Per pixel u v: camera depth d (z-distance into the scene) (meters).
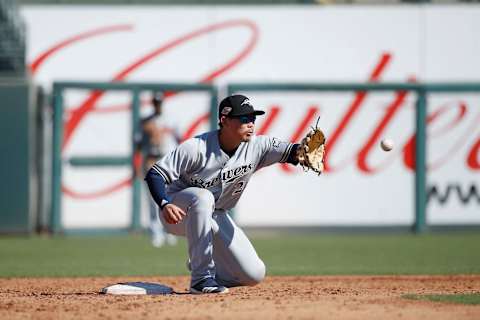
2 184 60.44
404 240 59.62
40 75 63.72
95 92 62.69
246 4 68.75
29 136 60.38
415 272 38.91
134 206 62.22
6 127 60.19
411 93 64.00
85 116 62.59
